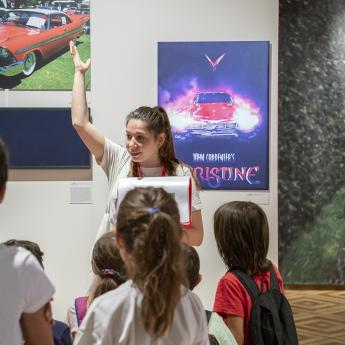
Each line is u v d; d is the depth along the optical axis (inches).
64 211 162.7
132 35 161.2
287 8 280.7
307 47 281.4
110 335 64.9
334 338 200.5
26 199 162.4
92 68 161.2
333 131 284.0
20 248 65.0
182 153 162.7
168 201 67.9
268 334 91.6
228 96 161.2
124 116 161.8
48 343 65.5
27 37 159.9
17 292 62.3
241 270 95.3
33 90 161.3
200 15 160.7
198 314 69.7
